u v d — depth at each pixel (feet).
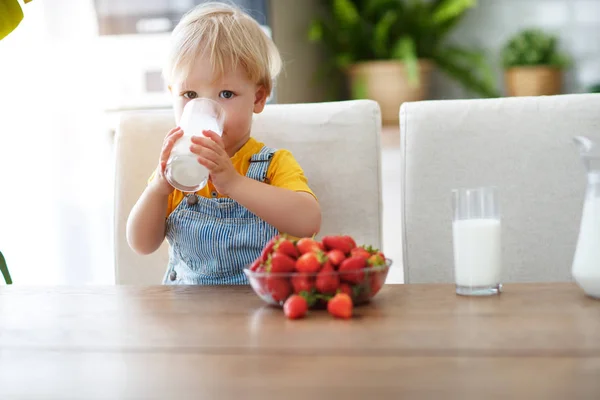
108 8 8.81
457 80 11.28
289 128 5.01
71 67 7.78
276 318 3.04
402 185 4.95
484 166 4.81
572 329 2.72
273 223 4.28
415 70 10.12
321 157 4.96
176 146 3.73
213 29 4.70
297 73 10.46
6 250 7.36
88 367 2.43
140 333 2.86
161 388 2.19
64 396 2.16
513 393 2.05
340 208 4.92
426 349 2.49
